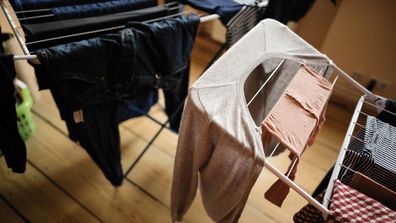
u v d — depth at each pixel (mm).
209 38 2617
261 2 1309
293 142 676
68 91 808
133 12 1013
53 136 1598
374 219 590
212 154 746
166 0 1240
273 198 772
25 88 1509
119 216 1297
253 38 854
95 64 823
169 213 1331
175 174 876
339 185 664
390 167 754
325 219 629
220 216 888
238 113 679
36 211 1275
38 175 1412
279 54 877
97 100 907
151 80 1007
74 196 1349
